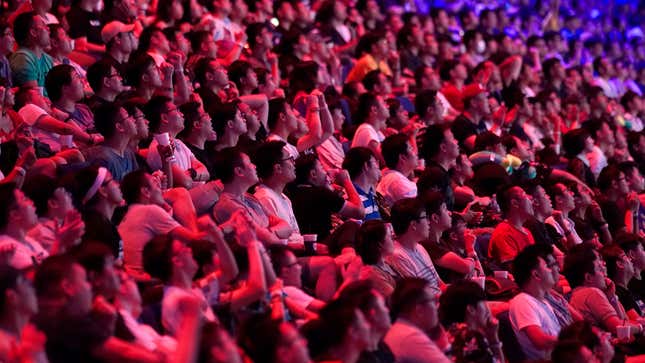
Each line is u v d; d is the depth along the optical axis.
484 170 17.67
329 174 16.75
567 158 22.38
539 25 34.69
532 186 17.00
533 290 13.77
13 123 14.35
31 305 9.09
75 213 10.91
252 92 18.86
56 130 14.26
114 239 11.58
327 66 23.61
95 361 9.22
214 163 13.84
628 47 34.16
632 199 19.23
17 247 10.60
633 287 16.50
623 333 14.13
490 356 11.62
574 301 14.91
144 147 14.59
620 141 23.94
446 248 15.13
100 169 11.98
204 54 20.02
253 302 11.09
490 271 15.52
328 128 17.27
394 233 13.88
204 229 12.09
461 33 31.14
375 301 10.66
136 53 18.09
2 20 18.42
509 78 26.05
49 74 15.14
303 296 12.13
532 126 23.94
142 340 9.82
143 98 16.03
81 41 18.92
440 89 24.16
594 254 14.97
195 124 15.02
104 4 20.39
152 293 10.91
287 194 15.02
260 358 9.34
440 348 11.51
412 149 16.69
